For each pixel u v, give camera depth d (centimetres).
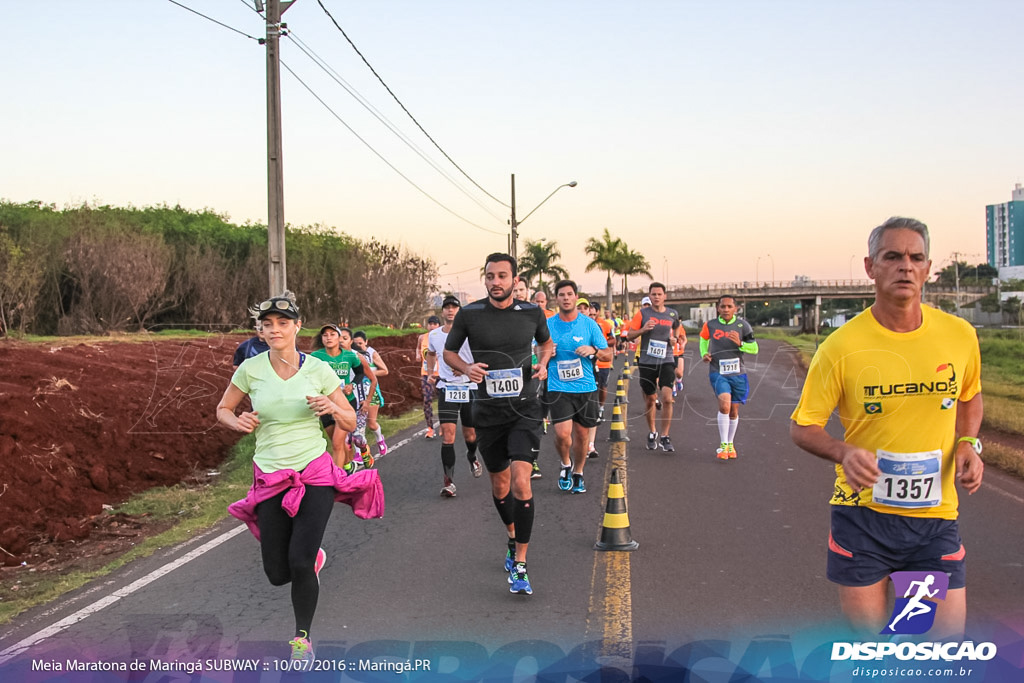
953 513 330
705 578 562
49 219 2769
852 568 336
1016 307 5744
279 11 1250
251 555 649
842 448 322
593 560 611
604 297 8094
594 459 1050
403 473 978
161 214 4075
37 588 584
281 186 1261
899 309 326
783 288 9169
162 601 544
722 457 1027
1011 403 1549
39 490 775
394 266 3969
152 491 893
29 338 2023
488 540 677
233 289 3475
